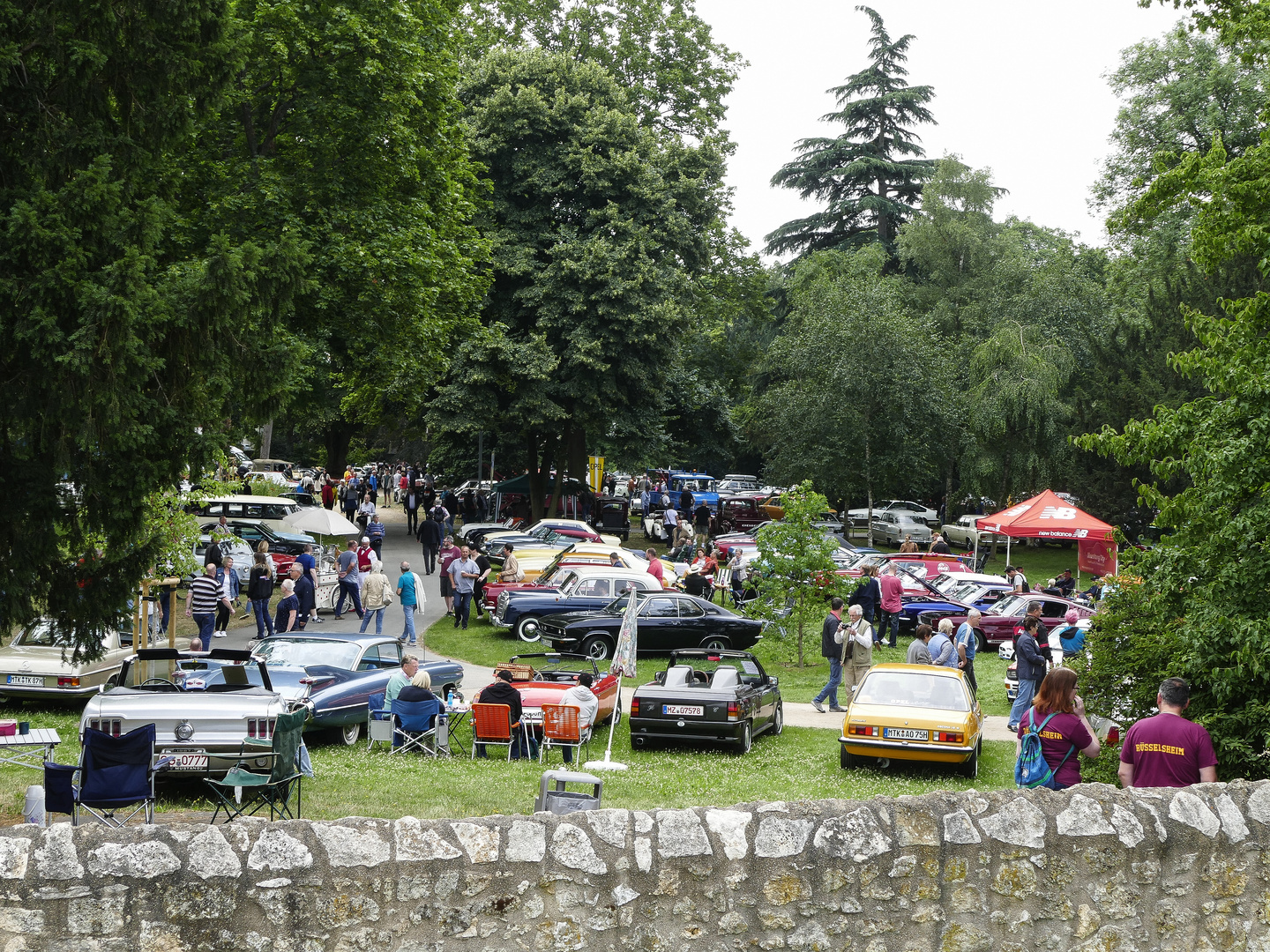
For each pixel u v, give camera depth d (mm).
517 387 43188
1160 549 11336
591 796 8742
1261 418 10516
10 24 10609
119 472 10922
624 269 42875
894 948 5676
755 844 5594
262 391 11812
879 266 57438
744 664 18094
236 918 5004
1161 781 7340
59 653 17031
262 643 17297
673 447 64812
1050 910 5914
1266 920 6273
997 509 48906
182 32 11641
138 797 9312
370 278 27031
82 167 11016
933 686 16078
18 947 4809
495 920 5297
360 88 26047
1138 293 50250
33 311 10070
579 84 45156
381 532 35156
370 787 12758
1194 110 47250
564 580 27391
